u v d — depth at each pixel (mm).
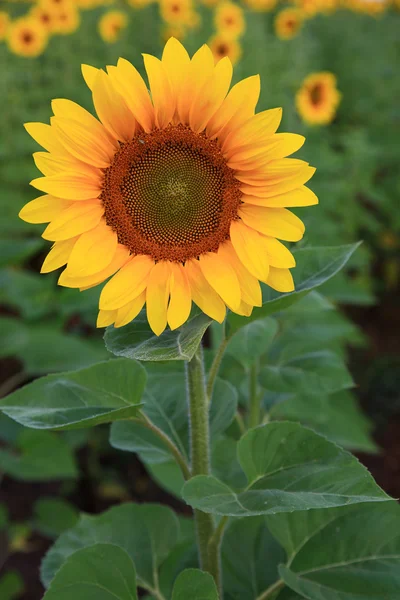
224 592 937
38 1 3691
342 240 2494
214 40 2615
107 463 2055
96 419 826
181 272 815
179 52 808
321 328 1293
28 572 1780
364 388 2334
